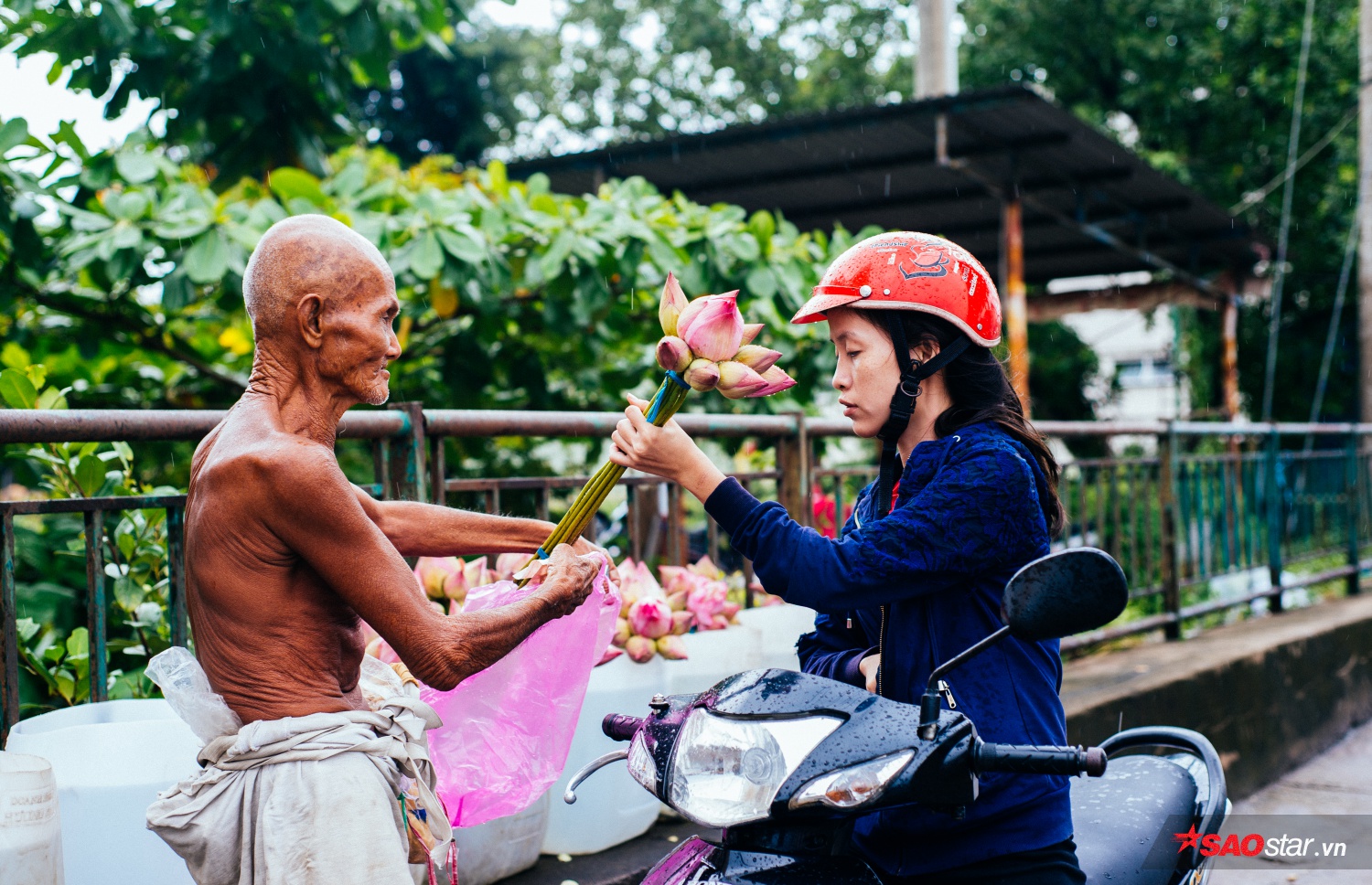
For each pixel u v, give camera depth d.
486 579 2.80
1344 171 15.70
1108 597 1.31
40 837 1.52
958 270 1.71
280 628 1.49
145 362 5.45
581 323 4.96
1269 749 4.95
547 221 4.91
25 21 4.98
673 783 1.42
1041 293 13.32
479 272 4.67
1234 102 17.31
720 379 1.58
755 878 1.44
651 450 1.67
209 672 1.53
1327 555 7.49
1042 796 1.62
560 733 1.81
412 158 19.70
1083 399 18.69
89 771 1.86
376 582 1.46
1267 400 13.48
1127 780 2.16
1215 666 4.67
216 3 5.00
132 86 5.17
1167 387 19.28
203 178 5.70
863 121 7.39
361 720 1.53
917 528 1.59
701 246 5.13
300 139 5.57
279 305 1.51
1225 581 7.39
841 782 1.32
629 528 3.23
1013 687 1.65
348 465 5.98
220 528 1.46
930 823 1.60
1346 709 5.70
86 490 2.97
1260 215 17.33
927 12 10.30
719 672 2.87
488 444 5.69
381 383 1.58
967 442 1.66
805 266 5.40
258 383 1.54
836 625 2.00
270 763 1.46
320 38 5.39
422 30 5.67
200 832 1.46
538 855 2.59
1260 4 16.41
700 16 21.67
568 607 1.67
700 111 22.34
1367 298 11.85
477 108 20.02
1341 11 16.39
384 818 1.48
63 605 3.31
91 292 4.92
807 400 5.47
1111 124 18.64
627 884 2.55
